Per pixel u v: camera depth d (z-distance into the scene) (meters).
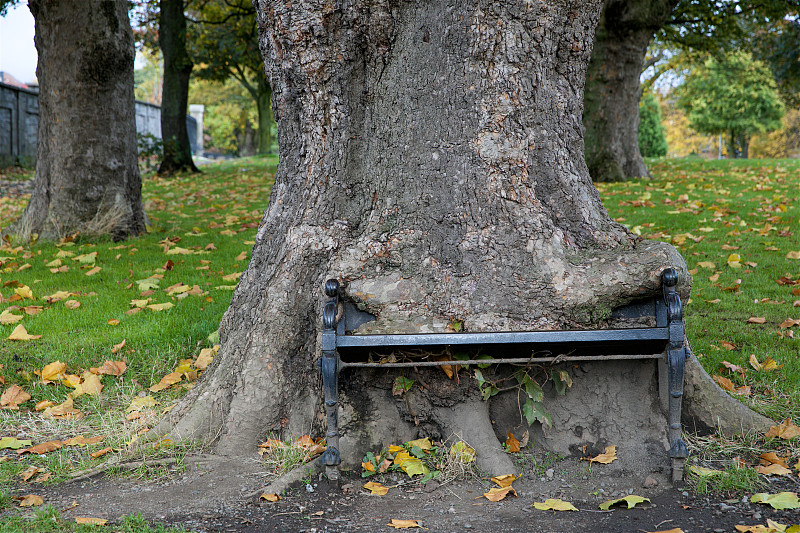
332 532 2.49
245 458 3.18
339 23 3.25
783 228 7.62
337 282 2.91
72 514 2.63
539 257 3.08
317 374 3.27
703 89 41.44
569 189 3.26
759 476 2.88
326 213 3.35
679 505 2.67
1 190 14.12
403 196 3.25
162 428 3.38
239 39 21.47
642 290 2.97
